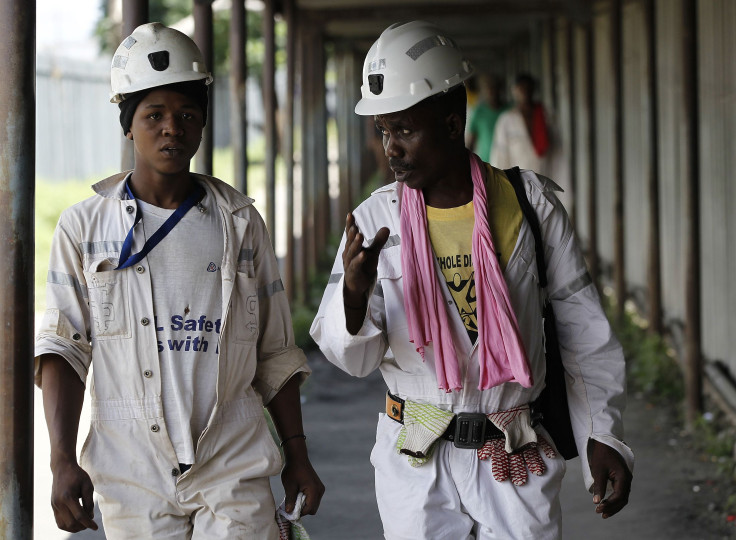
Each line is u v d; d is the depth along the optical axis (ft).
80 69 68.85
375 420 22.97
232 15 25.09
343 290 8.51
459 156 9.22
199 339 8.71
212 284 8.80
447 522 9.19
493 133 37.50
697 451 19.60
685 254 20.59
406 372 9.26
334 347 8.84
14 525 9.02
